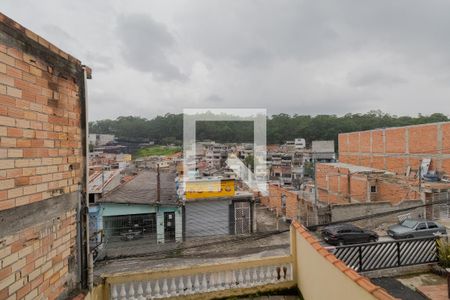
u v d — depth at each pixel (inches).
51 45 113.3
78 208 136.2
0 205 88.0
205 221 570.6
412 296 227.5
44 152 110.0
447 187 717.3
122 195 587.5
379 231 639.8
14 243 94.0
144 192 637.3
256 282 201.2
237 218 589.3
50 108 114.1
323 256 161.2
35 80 105.1
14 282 93.6
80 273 138.2
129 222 530.9
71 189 130.0
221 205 581.9
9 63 92.4
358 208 673.0
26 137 100.1
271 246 524.1
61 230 122.3
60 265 121.4
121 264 454.6
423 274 265.4
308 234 195.2
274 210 794.2
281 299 197.0
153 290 186.4
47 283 111.7
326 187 1149.1
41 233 108.3
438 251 275.3
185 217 558.6
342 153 1640.0
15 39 95.0
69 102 128.1
